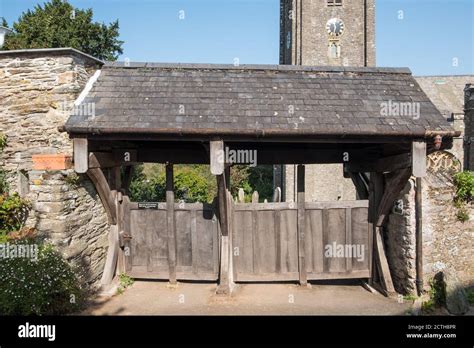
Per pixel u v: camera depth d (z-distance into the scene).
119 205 7.50
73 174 6.22
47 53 6.74
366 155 7.27
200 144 7.27
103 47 20.48
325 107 6.32
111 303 6.51
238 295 6.98
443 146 6.19
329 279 7.94
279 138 5.82
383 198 6.90
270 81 7.00
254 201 9.21
